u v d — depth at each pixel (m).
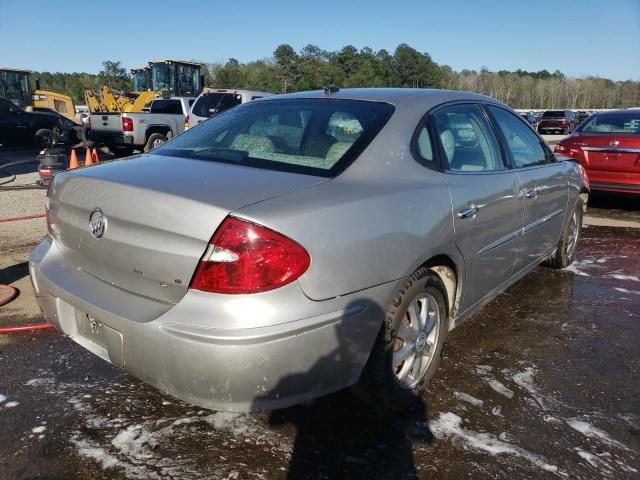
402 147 2.70
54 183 2.71
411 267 2.47
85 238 2.40
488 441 2.52
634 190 7.55
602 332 3.77
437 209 2.64
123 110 19.84
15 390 2.89
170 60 19.83
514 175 3.49
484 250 3.14
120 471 2.29
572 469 2.35
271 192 2.16
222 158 2.68
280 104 3.21
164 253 2.07
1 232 6.18
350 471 2.31
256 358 1.96
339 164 2.49
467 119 3.29
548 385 3.04
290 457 2.39
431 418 2.70
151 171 2.46
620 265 5.39
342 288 2.16
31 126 17.33
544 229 4.14
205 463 2.35
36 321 3.77
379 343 2.43
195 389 2.02
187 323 1.97
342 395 2.89
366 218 2.27
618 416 2.75
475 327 3.82
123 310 2.16
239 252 1.95
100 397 2.84
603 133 7.98
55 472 2.28
